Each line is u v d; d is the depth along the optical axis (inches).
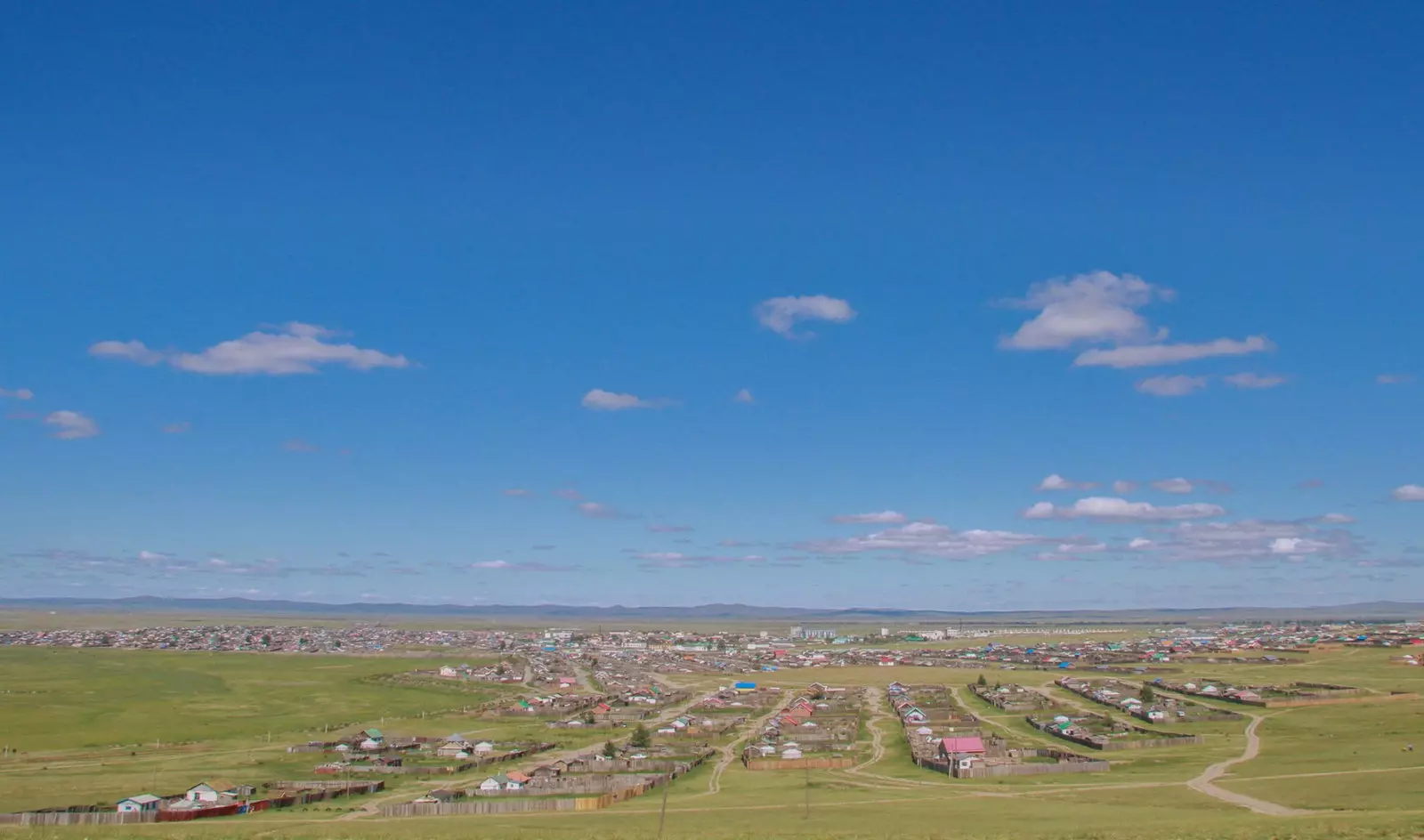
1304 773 5064.0
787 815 4279.0
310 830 3868.1
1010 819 3973.9
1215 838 3011.8
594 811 4640.8
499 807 4746.6
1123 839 3088.1
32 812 4579.2
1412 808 3902.6
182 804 4822.8
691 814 4407.0
